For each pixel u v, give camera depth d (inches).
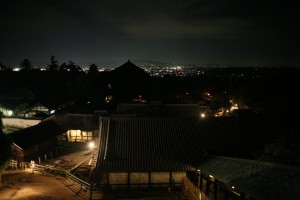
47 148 1567.4
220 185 806.5
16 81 3914.9
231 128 1152.8
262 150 959.6
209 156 954.1
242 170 705.6
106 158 994.1
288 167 599.8
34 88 3203.7
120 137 1080.2
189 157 1016.2
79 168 1279.5
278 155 794.8
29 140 1451.8
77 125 1836.9
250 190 589.6
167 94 3179.1
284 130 1085.8
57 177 1146.0
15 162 1311.5
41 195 928.9
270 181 588.7
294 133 879.1
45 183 1069.8
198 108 1892.2
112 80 3090.6
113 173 986.1
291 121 1110.4
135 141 1069.1
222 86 3612.2
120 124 1130.7
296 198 500.1
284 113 1210.0
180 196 933.8
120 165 971.9
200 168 864.9
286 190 536.1
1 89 3506.4
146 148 1044.5
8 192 956.6
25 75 4202.8
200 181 910.4
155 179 994.7
